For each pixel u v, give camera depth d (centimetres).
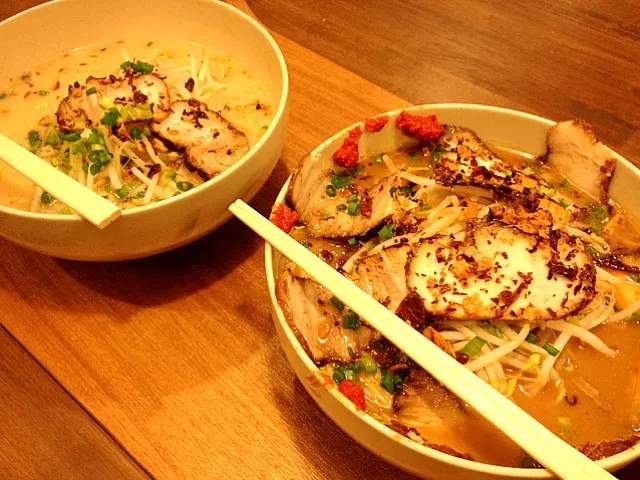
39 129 36
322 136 38
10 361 29
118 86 35
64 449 26
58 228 26
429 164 33
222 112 37
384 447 21
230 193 28
